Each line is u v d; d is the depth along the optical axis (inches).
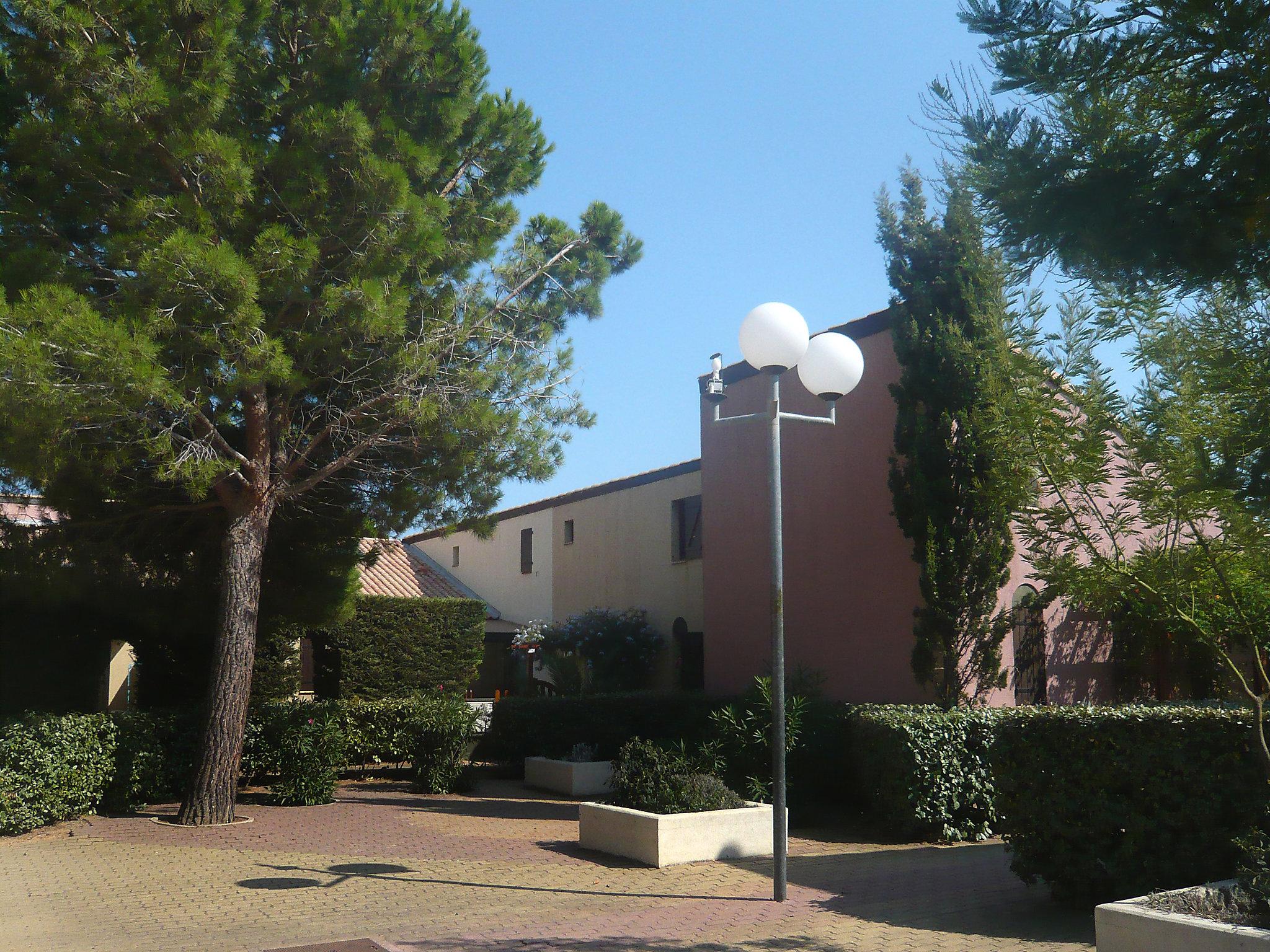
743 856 353.7
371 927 253.6
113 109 352.5
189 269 337.7
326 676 722.2
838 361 297.9
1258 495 144.1
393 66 409.4
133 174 378.3
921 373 456.8
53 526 442.3
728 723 446.0
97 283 397.1
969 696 446.9
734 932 249.9
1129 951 191.8
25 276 361.4
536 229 495.2
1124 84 155.9
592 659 727.7
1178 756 252.7
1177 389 196.5
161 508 444.5
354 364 426.3
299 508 496.7
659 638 724.0
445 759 529.0
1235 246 144.9
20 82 376.8
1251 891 203.0
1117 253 153.0
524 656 892.6
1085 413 221.6
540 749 568.7
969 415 436.8
